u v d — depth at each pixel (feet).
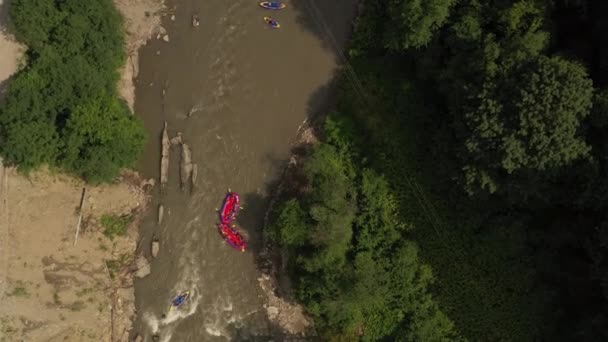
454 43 128.67
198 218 151.33
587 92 110.11
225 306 147.43
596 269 113.39
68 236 143.64
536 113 110.83
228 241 149.79
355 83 149.79
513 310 130.41
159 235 150.51
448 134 133.08
